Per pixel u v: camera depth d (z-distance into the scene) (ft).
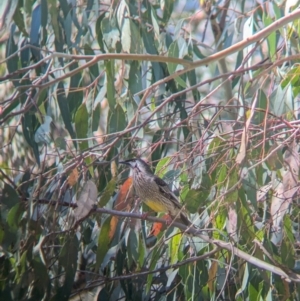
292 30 34.83
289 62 37.37
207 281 32.17
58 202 31.19
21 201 31.27
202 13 49.57
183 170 31.71
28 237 31.40
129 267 34.19
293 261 30.91
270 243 30.96
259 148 31.81
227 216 29.86
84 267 38.50
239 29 42.42
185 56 38.22
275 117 30.71
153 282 36.58
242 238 32.19
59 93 34.04
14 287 31.86
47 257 33.55
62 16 37.37
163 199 33.17
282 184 30.04
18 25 35.19
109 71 33.22
